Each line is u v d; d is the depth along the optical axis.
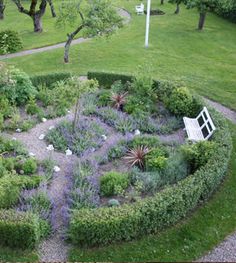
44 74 13.91
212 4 22.77
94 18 15.78
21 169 9.10
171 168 8.73
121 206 7.22
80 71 16.19
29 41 22.12
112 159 9.71
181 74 16.16
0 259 6.75
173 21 26.28
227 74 16.44
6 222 6.79
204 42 21.66
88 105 12.15
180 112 11.73
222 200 8.33
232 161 9.70
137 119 11.35
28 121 11.32
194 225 7.59
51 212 7.82
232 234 7.40
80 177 8.64
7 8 33.06
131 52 19.33
